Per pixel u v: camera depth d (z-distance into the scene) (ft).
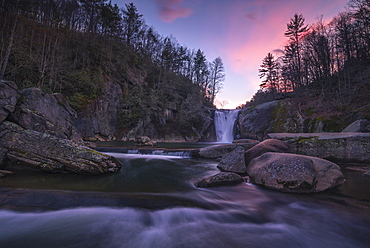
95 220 12.61
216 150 40.14
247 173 25.41
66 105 41.55
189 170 28.73
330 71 91.45
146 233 11.53
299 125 70.18
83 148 24.38
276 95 138.31
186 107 131.85
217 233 11.68
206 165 32.60
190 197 16.75
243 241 10.90
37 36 91.35
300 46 112.57
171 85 143.74
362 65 76.54
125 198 15.16
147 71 149.18
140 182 21.52
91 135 83.46
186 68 223.30
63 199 14.52
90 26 145.48
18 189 16.11
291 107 80.59
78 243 10.32
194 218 13.47
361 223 12.67
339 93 73.41
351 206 15.33
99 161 23.58
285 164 19.49
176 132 120.67
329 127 59.41
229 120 123.95
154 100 114.01
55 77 79.61
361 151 30.48
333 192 18.24
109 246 10.09
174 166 31.63
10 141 23.31
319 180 18.26
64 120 40.04
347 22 83.35
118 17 141.28
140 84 126.93
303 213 14.34
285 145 30.83
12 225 11.74
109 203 14.44
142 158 38.73
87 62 103.96
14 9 86.69
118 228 11.84
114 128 96.58
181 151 43.06
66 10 129.18
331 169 19.03
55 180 20.22
